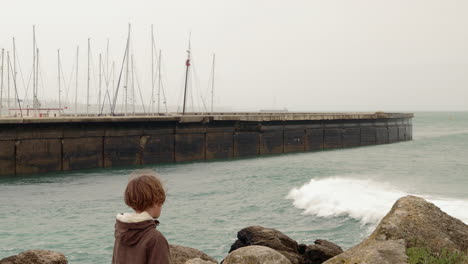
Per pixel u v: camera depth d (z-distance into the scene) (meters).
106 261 12.84
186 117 45.59
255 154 52.56
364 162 42.62
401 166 38.53
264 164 41.81
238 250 6.35
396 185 26.02
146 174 2.50
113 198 23.89
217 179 31.17
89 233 15.96
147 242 2.35
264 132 53.50
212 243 14.75
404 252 6.07
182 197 23.62
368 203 19.61
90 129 38.53
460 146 63.41
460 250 6.45
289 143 56.66
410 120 80.50
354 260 6.03
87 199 23.59
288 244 11.79
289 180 29.12
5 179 32.16
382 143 71.50
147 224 2.40
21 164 34.28
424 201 7.35
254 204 21.28
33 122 34.69
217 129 48.75
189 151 46.19
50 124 35.81
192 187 27.39
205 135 47.72
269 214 19.14
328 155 52.09
